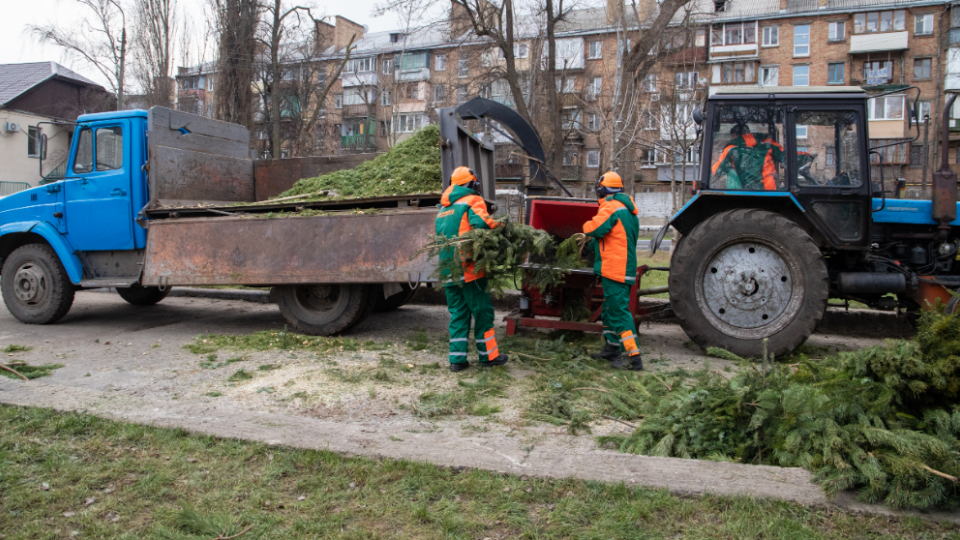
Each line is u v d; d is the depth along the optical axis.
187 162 7.71
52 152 7.82
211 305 9.47
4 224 7.96
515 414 4.22
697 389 3.78
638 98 17.59
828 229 6.00
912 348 3.43
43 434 3.54
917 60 33.81
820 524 2.61
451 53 38.44
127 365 5.55
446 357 5.96
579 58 35.03
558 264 5.79
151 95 24.02
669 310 6.41
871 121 27.23
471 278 5.18
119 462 3.18
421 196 6.32
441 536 2.53
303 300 7.03
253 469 3.11
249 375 5.13
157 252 7.13
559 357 5.71
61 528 2.60
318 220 6.59
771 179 6.07
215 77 20.97
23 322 7.81
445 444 3.33
